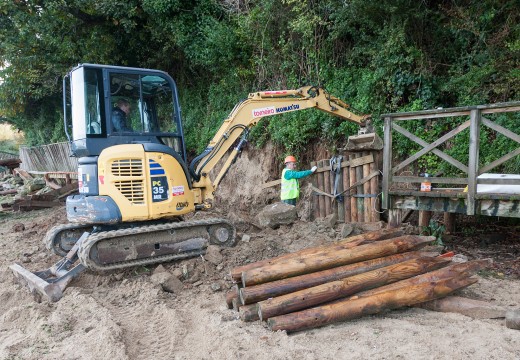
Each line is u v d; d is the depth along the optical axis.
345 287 4.26
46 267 6.73
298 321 3.96
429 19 8.65
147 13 13.77
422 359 3.35
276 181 10.40
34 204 13.16
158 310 4.78
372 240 5.25
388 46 8.64
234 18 12.55
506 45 7.50
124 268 5.93
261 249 6.29
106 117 6.01
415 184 8.04
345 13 9.28
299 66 11.23
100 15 14.15
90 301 4.98
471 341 3.61
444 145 8.20
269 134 11.45
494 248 6.49
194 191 6.90
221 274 5.79
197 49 13.36
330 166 7.92
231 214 8.25
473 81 7.89
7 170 24.08
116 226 6.16
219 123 13.70
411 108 8.52
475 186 5.80
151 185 6.02
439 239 6.63
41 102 24.72
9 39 14.18
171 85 6.55
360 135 7.40
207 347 3.83
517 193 5.54
